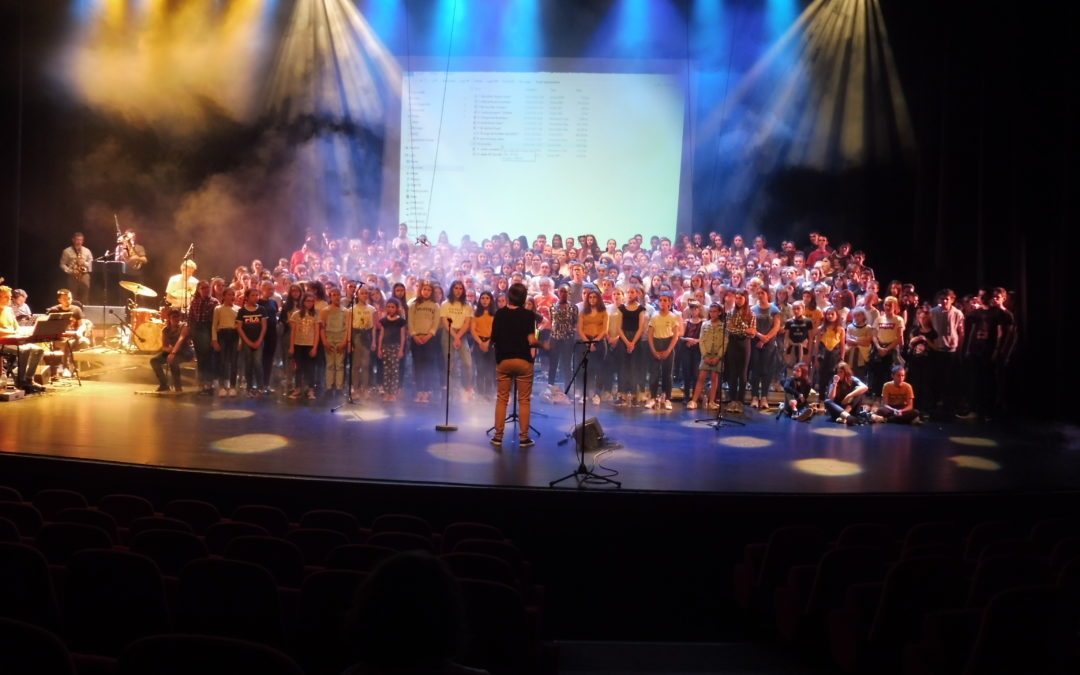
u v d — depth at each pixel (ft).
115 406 34.88
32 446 27.27
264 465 25.90
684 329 39.29
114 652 12.98
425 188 52.39
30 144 51.55
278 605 12.68
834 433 34.06
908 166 48.85
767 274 44.21
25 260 52.85
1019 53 41.57
